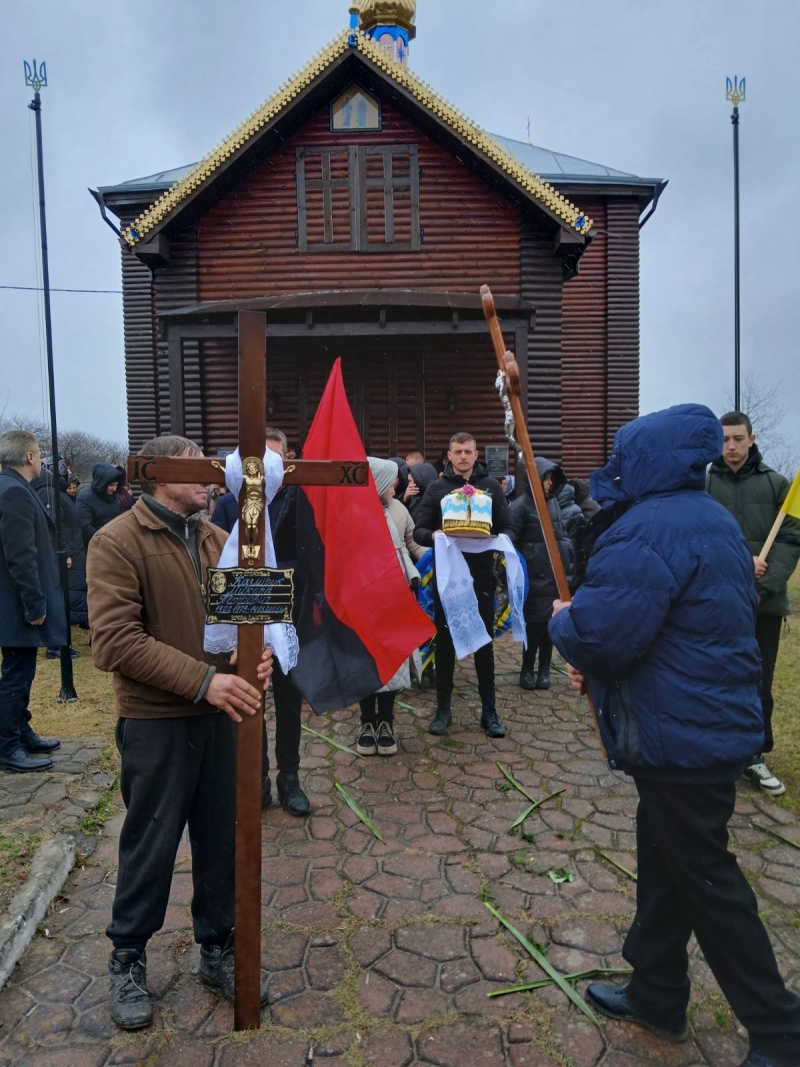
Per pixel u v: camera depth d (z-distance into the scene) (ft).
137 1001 7.96
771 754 15.26
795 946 9.15
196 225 37.06
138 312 44.24
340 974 8.75
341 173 36.78
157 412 44.27
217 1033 7.87
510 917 9.83
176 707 7.82
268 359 38.83
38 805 12.63
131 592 7.61
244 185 36.91
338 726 17.25
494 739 16.40
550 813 12.83
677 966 7.62
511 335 35.47
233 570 7.43
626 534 7.01
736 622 6.86
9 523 13.79
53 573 14.80
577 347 47.85
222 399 38.45
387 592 12.45
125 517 7.91
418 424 38.81
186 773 7.99
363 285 37.06
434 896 10.33
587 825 12.39
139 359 44.34
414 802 13.26
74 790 13.33
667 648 6.88
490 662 16.69
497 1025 7.97
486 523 16.07
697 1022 8.03
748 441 14.10
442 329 32.96
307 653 12.50
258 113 34.58
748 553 7.21
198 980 8.73
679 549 6.81
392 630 12.50
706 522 6.99
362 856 11.42
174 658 7.44
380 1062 7.47
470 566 16.72
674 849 6.97
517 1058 7.52
